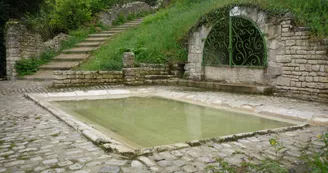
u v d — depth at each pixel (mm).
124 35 14398
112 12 18062
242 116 5859
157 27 14008
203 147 3629
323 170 2621
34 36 12555
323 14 7934
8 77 11727
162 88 9734
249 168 2973
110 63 10977
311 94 7543
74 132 4254
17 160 3139
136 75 10359
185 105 7047
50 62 12609
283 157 3307
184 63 11266
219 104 7090
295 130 4539
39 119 5078
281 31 8148
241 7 9148
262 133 4262
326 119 5238
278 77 8312
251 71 9047
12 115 5398
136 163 3074
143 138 4391
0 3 12953
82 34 15203
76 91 8633
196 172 2875
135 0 22891
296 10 8133
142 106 6918
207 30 10336
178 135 4555
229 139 3932
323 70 7281
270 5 8516
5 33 11883
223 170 2805
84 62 12266
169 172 2867
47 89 8930
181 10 15500
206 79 10523
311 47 7496
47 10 15984
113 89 9219
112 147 3441
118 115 5934
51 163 3061
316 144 3775
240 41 9656
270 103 6895
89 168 2938
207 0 14352
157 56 11477
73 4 15359
